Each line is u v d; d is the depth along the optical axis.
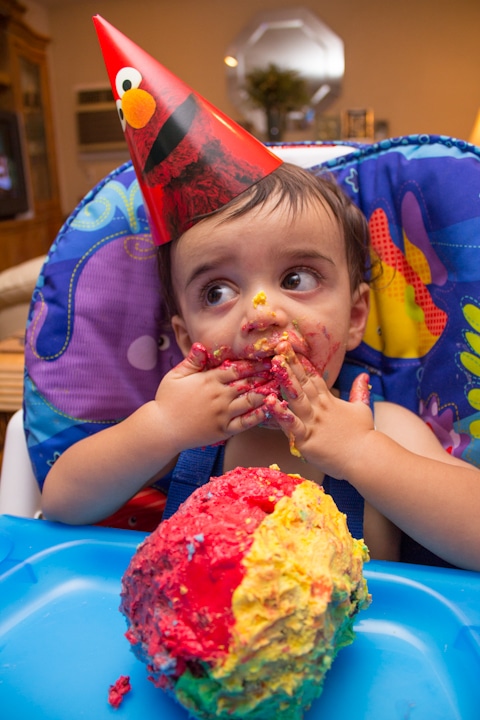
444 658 0.49
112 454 0.70
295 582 0.38
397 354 0.82
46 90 4.39
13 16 3.74
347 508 0.71
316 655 0.38
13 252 3.79
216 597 0.38
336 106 4.20
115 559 0.62
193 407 0.68
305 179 0.72
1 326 2.33
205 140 0.67
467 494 0.63
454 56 4.00
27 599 0.57
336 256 0.71
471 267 0.73
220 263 0.67
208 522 0.42
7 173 3.74
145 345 0.84
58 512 0.72
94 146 4.57
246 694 0.38
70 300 0.81
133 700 0.44
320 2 4.07
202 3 4.20
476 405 0.74
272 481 0.47
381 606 0.55
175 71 4.33
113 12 4.34
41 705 0.43
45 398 0.79
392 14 4.01
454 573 0.58
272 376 0.66
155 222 0.73
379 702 0.44
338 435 0.64
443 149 0.77
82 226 0.83
